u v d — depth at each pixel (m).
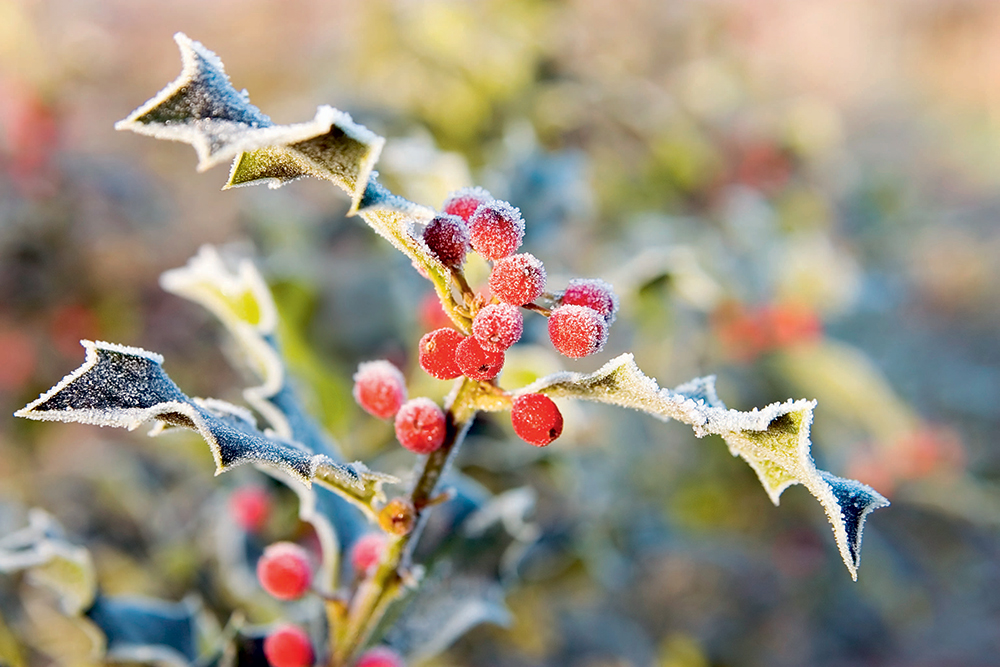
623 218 0.82
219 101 0.29
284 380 0.39
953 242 1.51
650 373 0.76
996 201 1.67
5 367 0.81
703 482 0.82
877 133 1.84
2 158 0.80
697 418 0.30
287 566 0.35
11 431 0.82
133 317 0.88
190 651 0.41
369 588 0.35
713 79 0.94
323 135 0.29
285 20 1.33
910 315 1.37
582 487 0.64
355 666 0.36
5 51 0.79
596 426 0.69
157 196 0.93
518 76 0.79
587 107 0.83
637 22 0.92
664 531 0.78
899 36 2.11
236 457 0.30
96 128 0.98
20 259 0.80
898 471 0.86
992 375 1.29
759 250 0.79
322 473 0.33
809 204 0.92
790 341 0.76
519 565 0.55
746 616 0.95
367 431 0.55
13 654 0.53
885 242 1.13
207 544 0.64
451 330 0.32
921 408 1.18
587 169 0.71
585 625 0.82
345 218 0.71
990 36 2.13
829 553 0.89
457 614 0.39
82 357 0.85
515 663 0.74
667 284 0.57
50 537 0.41
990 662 1.04
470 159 0.77
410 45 0.80
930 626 1.07
